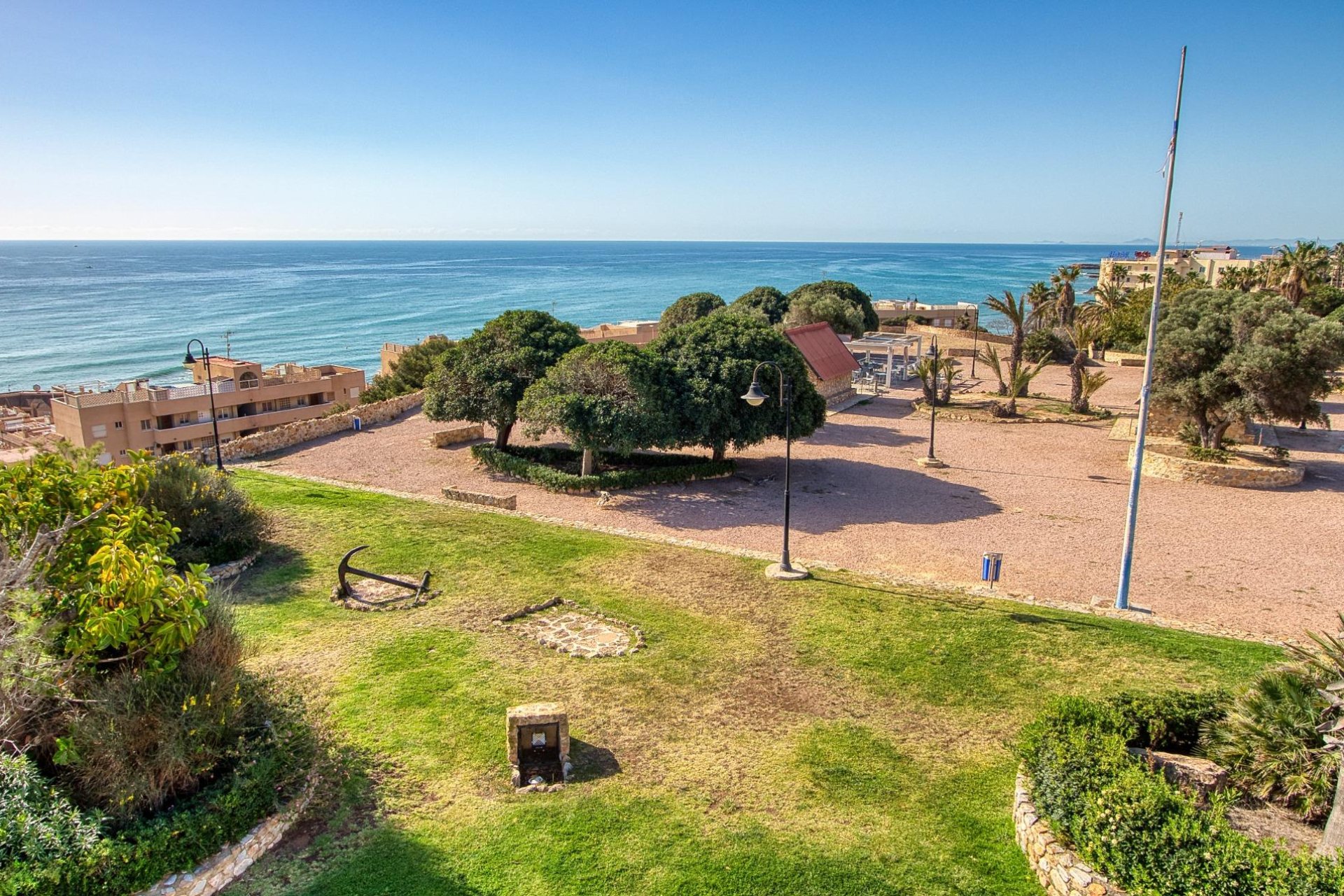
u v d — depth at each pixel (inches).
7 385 3927.2
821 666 587.5
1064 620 689.0
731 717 517.3
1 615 385.1
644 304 7632.9
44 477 447.2
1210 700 466.9
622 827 404.2
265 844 379.6
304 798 404.8
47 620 392.5
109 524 438.9
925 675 575.2
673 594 727.7
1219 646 636.7
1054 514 1143.0
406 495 1096.8
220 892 352.8
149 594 378.3
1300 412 1288.1
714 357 1312.7
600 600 707.4
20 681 369.1
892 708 531.2
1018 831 394.0
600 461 1328.7
